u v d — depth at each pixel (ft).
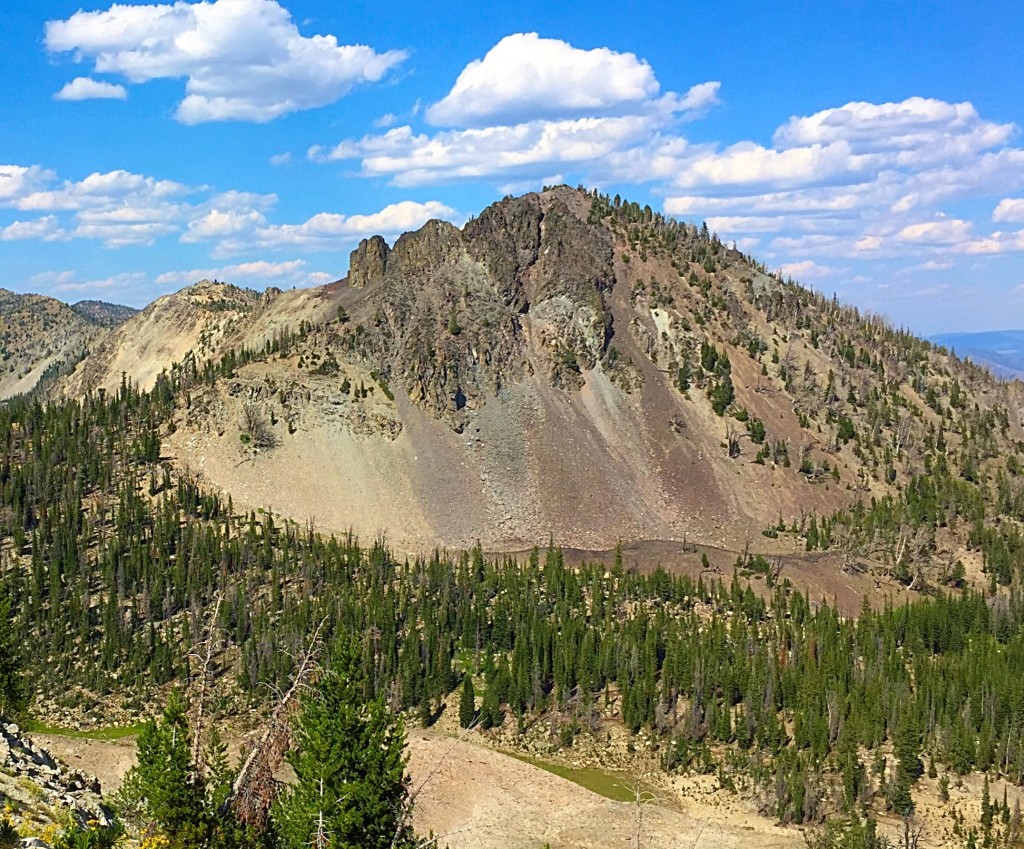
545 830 422.00
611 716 541.34
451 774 470.80
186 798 200.23
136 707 530.27
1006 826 426.92
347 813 206.59
